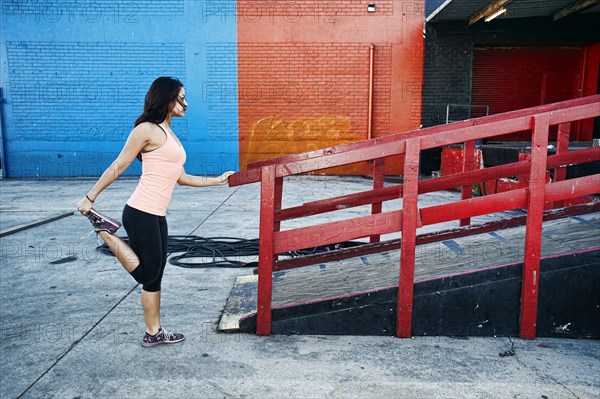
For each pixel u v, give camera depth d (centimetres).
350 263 423
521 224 441
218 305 392
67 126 1336
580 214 452
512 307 326
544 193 312
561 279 321
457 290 323
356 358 295
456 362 290
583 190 315
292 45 1303
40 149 1340
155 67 1320
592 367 284
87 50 1310
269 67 1313
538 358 296
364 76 1308
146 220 289
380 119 1324
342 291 345
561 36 1254
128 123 1340
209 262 517
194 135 1337
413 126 1320
